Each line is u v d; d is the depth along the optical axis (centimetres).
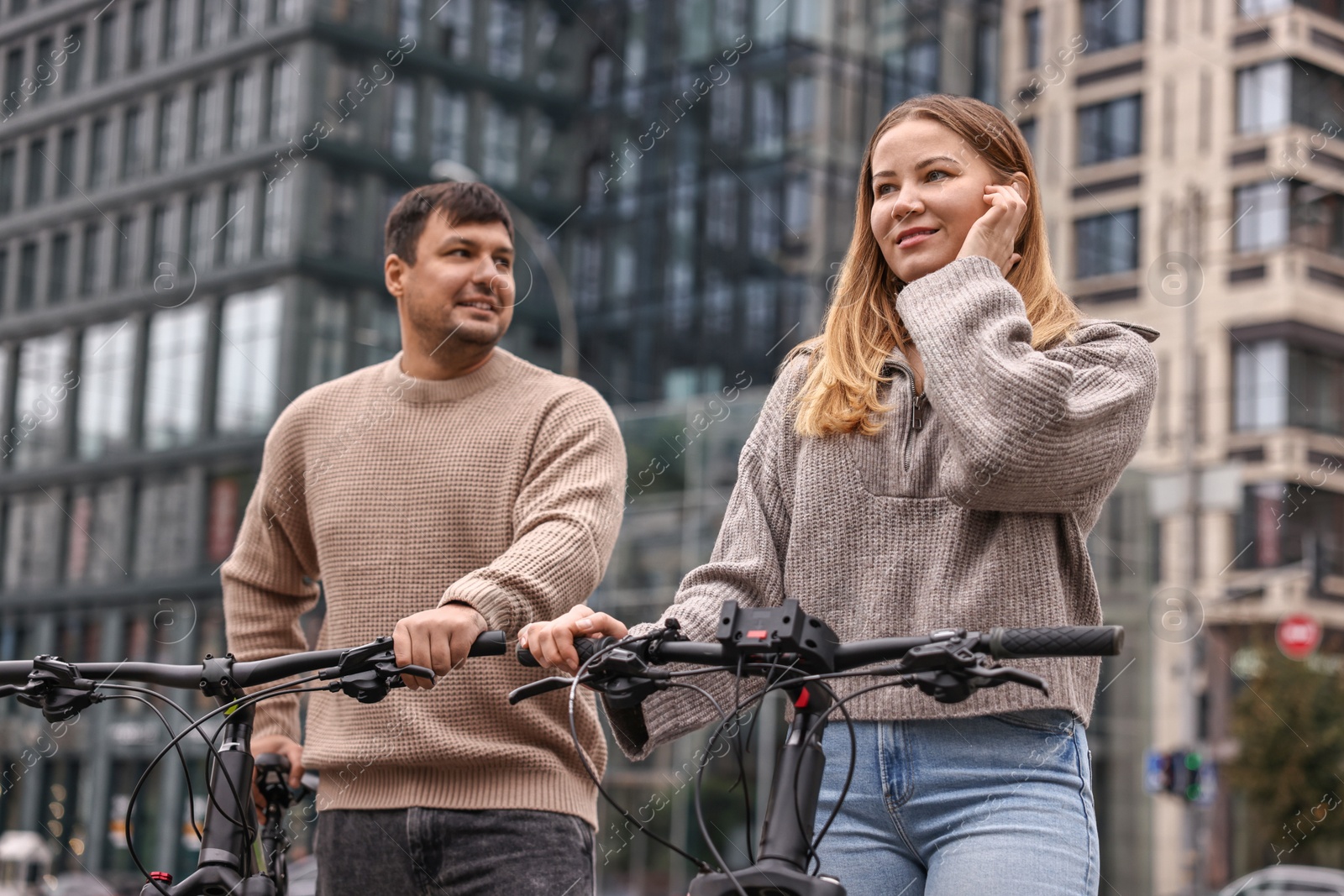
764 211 2592
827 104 2577
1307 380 2525
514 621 228
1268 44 2569
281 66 2464
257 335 2381
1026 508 192
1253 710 2156
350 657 189
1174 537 2366
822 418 208
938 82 2614
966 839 188
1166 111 2605
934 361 193
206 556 2300
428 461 270
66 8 1650
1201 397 2547
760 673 165
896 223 210
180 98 2394
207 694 194
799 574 205
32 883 1129
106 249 2317
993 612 194
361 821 260
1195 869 1866
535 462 265
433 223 276
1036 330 209
